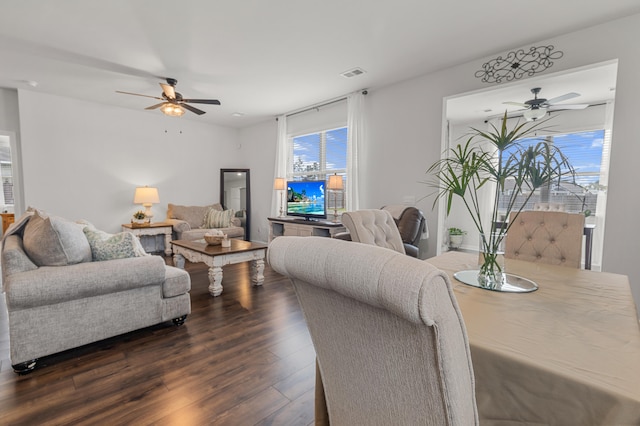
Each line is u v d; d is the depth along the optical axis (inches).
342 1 95.3
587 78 142.0
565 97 146.2
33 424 56.9
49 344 75.7
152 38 117.4
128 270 85.0
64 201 193.6
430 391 23.3
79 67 143.8
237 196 267.7
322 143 213.0
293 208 211.9
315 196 198.1
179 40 118.9
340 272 23.1
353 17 103.7
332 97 189.0
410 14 102.0
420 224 140.2
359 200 179.9
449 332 21.2
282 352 83.2
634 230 103.0
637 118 101.4
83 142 199.3
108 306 84.6
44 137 185.2
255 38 117.4
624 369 27.4
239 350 84.0
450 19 104.8
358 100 176.4
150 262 89.6
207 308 114.1
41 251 77.6
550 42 117.1
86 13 101.1
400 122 163.0
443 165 146.3
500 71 129.1
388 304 20.5
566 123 201.0
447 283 20.8
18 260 75.1
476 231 241.1
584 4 96.2
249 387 68.3
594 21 105.7
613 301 46.3
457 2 95.6
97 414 59.5
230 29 111.0
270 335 93.0
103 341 88.2
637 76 101.1
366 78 157.3
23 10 99.3
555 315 40.6
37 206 184.1
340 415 34.0
